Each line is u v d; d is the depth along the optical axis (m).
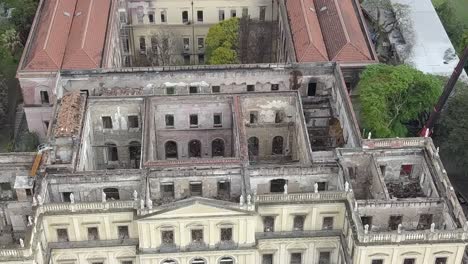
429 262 69.69
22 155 75.06
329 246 76.06
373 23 121.12
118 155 88.75
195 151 89.62
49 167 73.31
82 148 78.25
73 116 80.00
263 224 74.31
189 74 89.81
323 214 73.75
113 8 105.75
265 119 86.75
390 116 92.12
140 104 83.75
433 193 72.94
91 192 74.31
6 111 104.94
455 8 138.12
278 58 111.44
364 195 78.50
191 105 84.19
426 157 75.50
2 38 110.38
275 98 84.69
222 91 91.81
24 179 72.38
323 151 80.62
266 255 76.81
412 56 112.56
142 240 72.06
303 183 75.69
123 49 114.12
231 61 103.56
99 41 97.94
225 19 113.88
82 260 75.00
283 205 72.25
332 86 91.12
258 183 75.12
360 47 95.50
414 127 99.94
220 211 70.25
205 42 112.75
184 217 70.44
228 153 89.38
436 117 91.44
